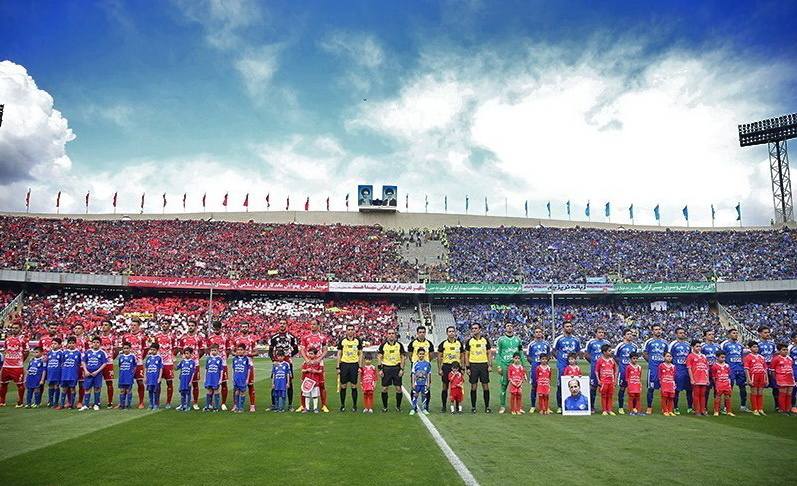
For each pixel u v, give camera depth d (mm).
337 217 74875
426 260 66312
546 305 60688
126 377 15859
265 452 9844
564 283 58469
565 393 15164
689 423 13625
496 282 58094
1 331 40750
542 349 16203
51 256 56156
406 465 8930
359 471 8539
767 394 21469
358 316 56875
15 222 61125
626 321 56781
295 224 71562
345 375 15625
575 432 12102
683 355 15914
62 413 14742
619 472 8578
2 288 53594
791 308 56406
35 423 12984
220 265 59656
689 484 7945
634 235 71125
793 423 13828
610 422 13656
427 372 15242
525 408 16750
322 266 61938
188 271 57375
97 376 15664
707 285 57094
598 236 71250
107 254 58625
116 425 12703
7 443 10594
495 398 19406
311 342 15703
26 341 16906
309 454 9703
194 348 16281
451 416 14539
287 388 15852
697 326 56000
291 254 63938
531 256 66750
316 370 15398
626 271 62875
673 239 69188
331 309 57344
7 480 7973
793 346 17344
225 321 53375
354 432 11922
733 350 17297
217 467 8742
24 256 55188
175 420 13523
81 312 52031
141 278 53969
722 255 64000
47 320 49812
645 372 31641
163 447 10242
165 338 17000
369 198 75250
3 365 16422
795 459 9531
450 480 8047
